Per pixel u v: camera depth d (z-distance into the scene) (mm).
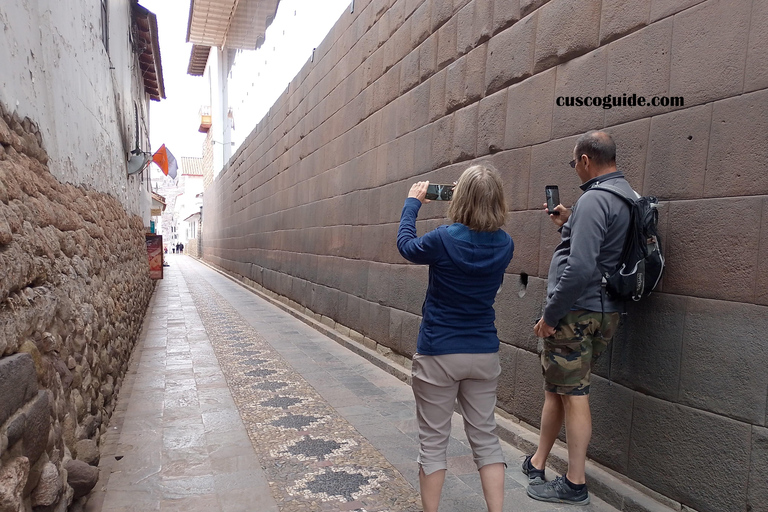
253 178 16109
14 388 1747
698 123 2469
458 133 4637
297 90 10703
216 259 26547
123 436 3678
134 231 8672
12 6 2320
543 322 2637
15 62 2338
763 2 2184
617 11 2965
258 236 15070
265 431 3809
